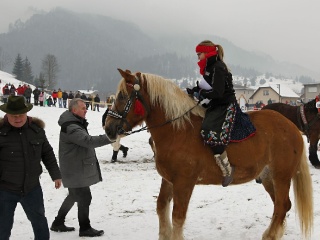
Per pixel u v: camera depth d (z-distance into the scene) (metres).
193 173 4.35
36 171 3.93
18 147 3.80
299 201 4.98
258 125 4.84
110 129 4.34
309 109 10.05
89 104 31.62
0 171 3.80
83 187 5.04
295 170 5.01
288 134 4.97
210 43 4.52
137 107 4.34
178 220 4.29
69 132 4.86
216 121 4.38
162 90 4.43
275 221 4.86
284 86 74.94
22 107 3.72
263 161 4.80
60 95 30.77
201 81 4.53
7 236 3.82
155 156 4.56
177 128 4.40
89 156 5.09
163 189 4.69
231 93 4.56
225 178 4.47
